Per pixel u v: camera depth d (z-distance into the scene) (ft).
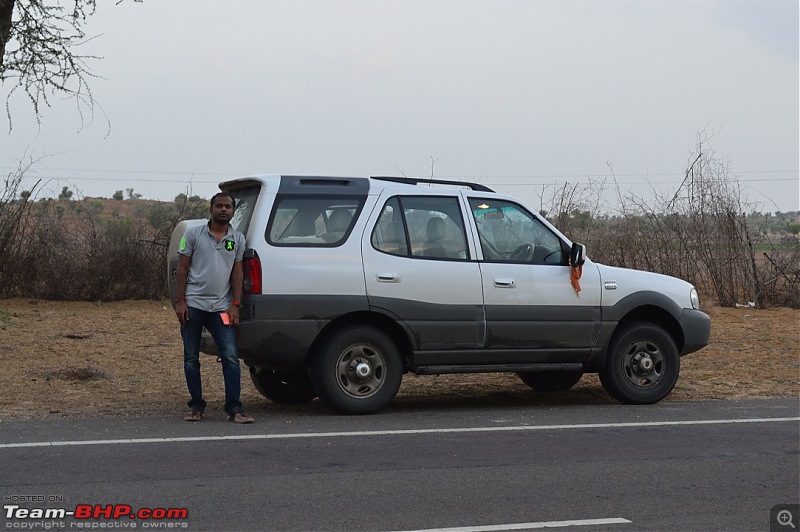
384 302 30.73
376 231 31.07
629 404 34.22
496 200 33.04
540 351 32.81
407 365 31.89
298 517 19.12
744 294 65.77
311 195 30.60
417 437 27.17
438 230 31.94
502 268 32.37
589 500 20.89
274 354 29.76
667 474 23.38
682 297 34.96
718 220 65.05
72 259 57.88
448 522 18.99
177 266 30.50
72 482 21.31
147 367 40.47
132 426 28.17
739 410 33.06
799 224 67.05
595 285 33.50
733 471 23.84
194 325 29.17
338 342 30.32
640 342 34.24
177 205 61.05
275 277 29.66
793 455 25.77
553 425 29.55
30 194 57.67
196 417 29.40
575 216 62.59
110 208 80.84
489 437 27.40
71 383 36.09
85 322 50.90
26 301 56.39
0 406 31.42
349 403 30.53
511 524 18.97
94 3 40.04
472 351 31.89
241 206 31.53
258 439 26.43
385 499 20.53
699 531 18.94
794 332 54.44
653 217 64.13
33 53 38.83
